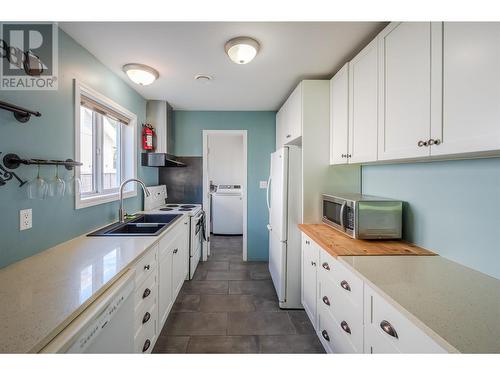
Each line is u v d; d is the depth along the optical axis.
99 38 1.59
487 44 0.81
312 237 1.76
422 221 1.47
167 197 3.50
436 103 1.01
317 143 2.21
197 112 3.48
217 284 2.77
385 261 1.26
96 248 1.41
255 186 3.54
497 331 0.71
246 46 1.61
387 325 0.95
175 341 1.81
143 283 1.42
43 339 0.66
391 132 1.32
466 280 1.04
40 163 1.22
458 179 1.23
